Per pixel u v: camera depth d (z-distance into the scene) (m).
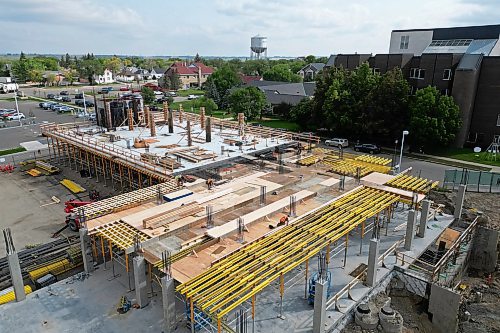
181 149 36.53
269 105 80.75
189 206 23.28
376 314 19.31
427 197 31.91
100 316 18.34
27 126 68.19
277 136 43.19
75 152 44.84
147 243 19.38
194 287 15.71
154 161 31.89
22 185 38.78
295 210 23.61
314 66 134.75
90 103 91.31
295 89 91.50
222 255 18.52
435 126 48.31
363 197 25.58
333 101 57.72
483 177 37.53
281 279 17.72
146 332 17.36
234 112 76.56
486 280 27.06
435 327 21.72
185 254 18.45
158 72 183.62
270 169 31.91
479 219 30.31
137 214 22.50
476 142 52.28
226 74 102.88
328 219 21.73
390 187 27.80
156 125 49.59
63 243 26.41
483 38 58.16
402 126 52.66
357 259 23.58
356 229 27.42
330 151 38.59
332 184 27.86
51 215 31.55
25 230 28.86
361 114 55.62
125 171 39.00
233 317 18.20
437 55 53.34
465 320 21.98
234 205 23.62
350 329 18.77
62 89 129.00
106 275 21.55
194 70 146.62
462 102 50.41
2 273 22.72
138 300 18.84
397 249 24.77
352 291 20.39
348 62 67.38
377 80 55.28
